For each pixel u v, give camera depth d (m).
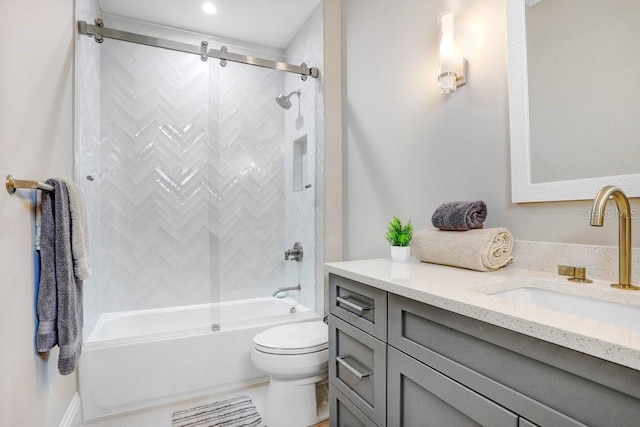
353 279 1.23
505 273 1.13
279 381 1.66
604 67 0.99
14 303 1.01
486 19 1.33
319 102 2.40
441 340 0.87
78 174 1.92
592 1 1.01
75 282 1.29
